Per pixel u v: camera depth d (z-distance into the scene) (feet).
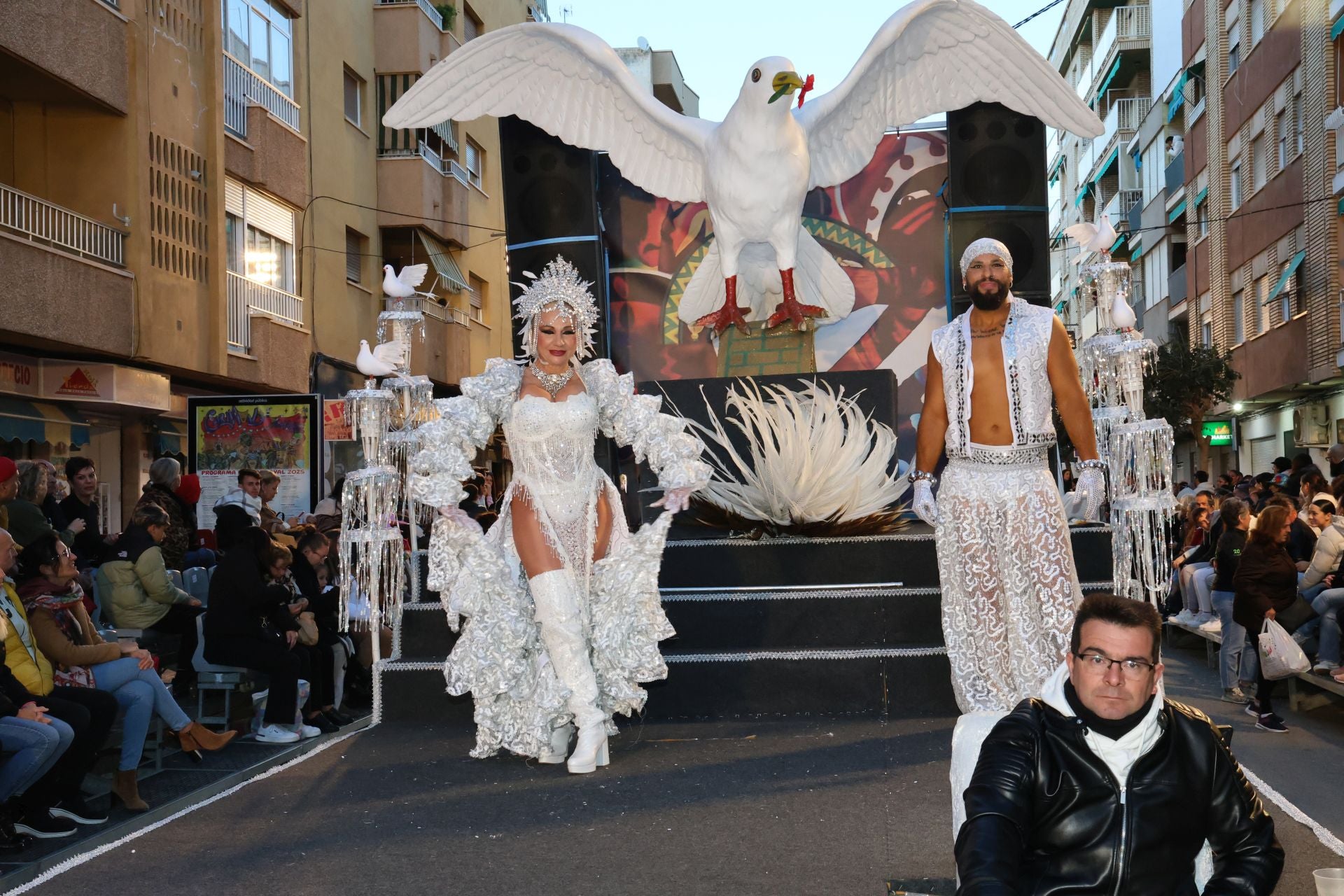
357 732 17.84
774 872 11.18
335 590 26.45
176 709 18.66
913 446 27.09
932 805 13.08
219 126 50.90
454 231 77.10
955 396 15.31
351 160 68.03
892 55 24.11
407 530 29.99
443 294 79.51
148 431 50.85
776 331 25.95
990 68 23.82
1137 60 127.13
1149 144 116.57
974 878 7.16
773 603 18.53
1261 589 25.61
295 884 11.15
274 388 56.70
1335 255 65.92
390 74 72.43
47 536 18.19
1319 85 66.95
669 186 25.59
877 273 27.55
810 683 17.87
